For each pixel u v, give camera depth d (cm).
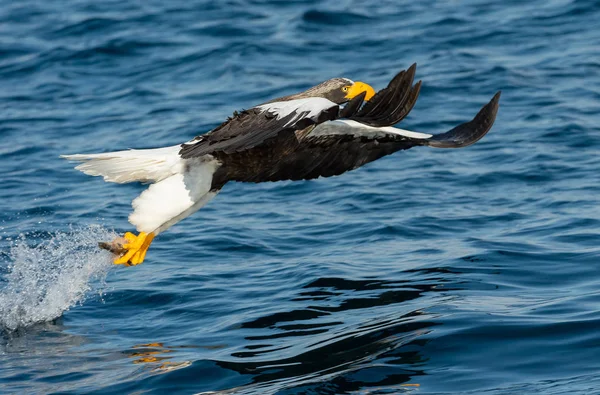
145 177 1020
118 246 1045
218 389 962
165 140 1992
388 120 967
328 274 1288
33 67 2503
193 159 1001
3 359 1089
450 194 1636
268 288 1262
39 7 2952
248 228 1529
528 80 2198
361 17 2711
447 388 927
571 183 1639
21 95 2333
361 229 1494
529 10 2650
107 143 1995
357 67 2378
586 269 1242
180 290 1274
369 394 926
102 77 2434
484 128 1004
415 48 2470
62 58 2544
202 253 1428
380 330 1071
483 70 2272
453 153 1842
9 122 2148
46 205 1659
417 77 2267
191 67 2452
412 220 1510
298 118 879
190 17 2784
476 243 1374
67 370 1044
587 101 2053
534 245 1349
